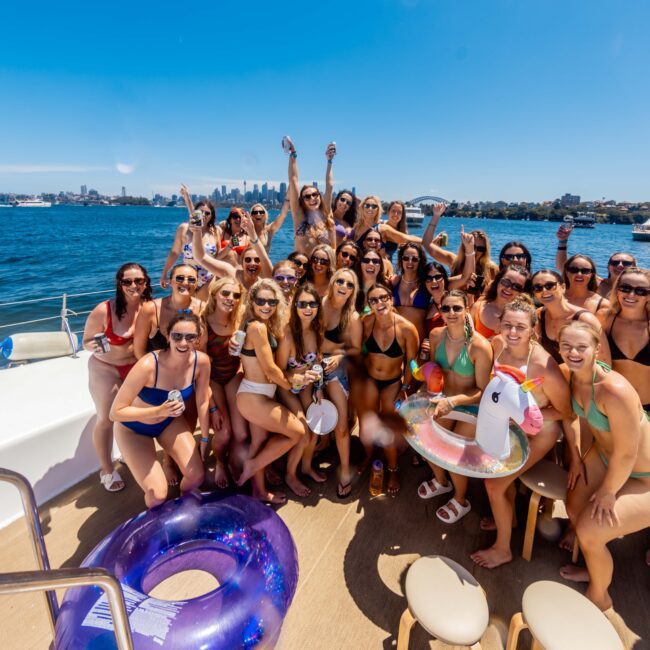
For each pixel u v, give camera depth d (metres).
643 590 2.72
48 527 3.11
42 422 3.35
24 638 2.35
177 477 3.66
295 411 3.54
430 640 2.36
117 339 3.28
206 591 2.60
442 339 3.39
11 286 18.23
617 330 3.20
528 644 2.34
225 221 5.94
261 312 3.17
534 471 2.94
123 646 1.43
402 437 3.61
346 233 6.02
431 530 3.19
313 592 2.65
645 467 2.43
